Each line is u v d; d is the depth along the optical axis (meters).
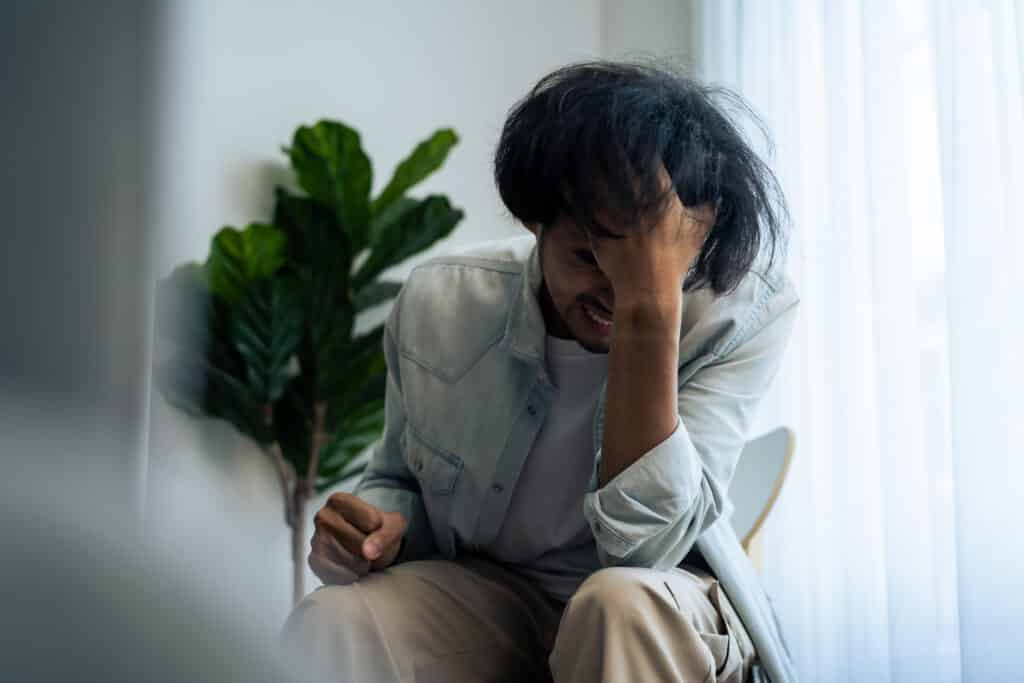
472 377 1.16
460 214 2.96
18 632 0.10
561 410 1.13
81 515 0.10
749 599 1.06
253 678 0.11
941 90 2.13
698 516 1.00
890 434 2.25
